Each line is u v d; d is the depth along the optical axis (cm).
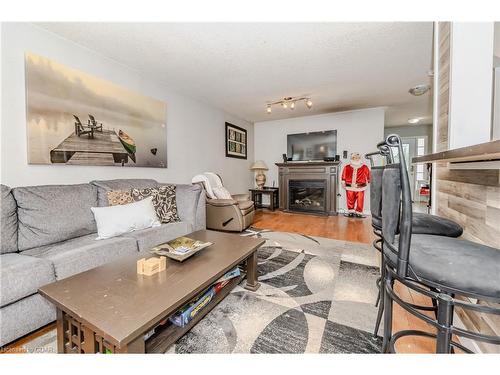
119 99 256
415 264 70
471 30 141
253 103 424
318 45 233
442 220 124
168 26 198
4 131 173
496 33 151
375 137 474
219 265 136
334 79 320
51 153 198
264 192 537
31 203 165
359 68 287
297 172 526
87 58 230
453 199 146
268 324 137
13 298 115
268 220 434
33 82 187
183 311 122
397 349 117
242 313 147
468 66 142
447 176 156
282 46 234
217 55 249
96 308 93
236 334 128
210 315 145
